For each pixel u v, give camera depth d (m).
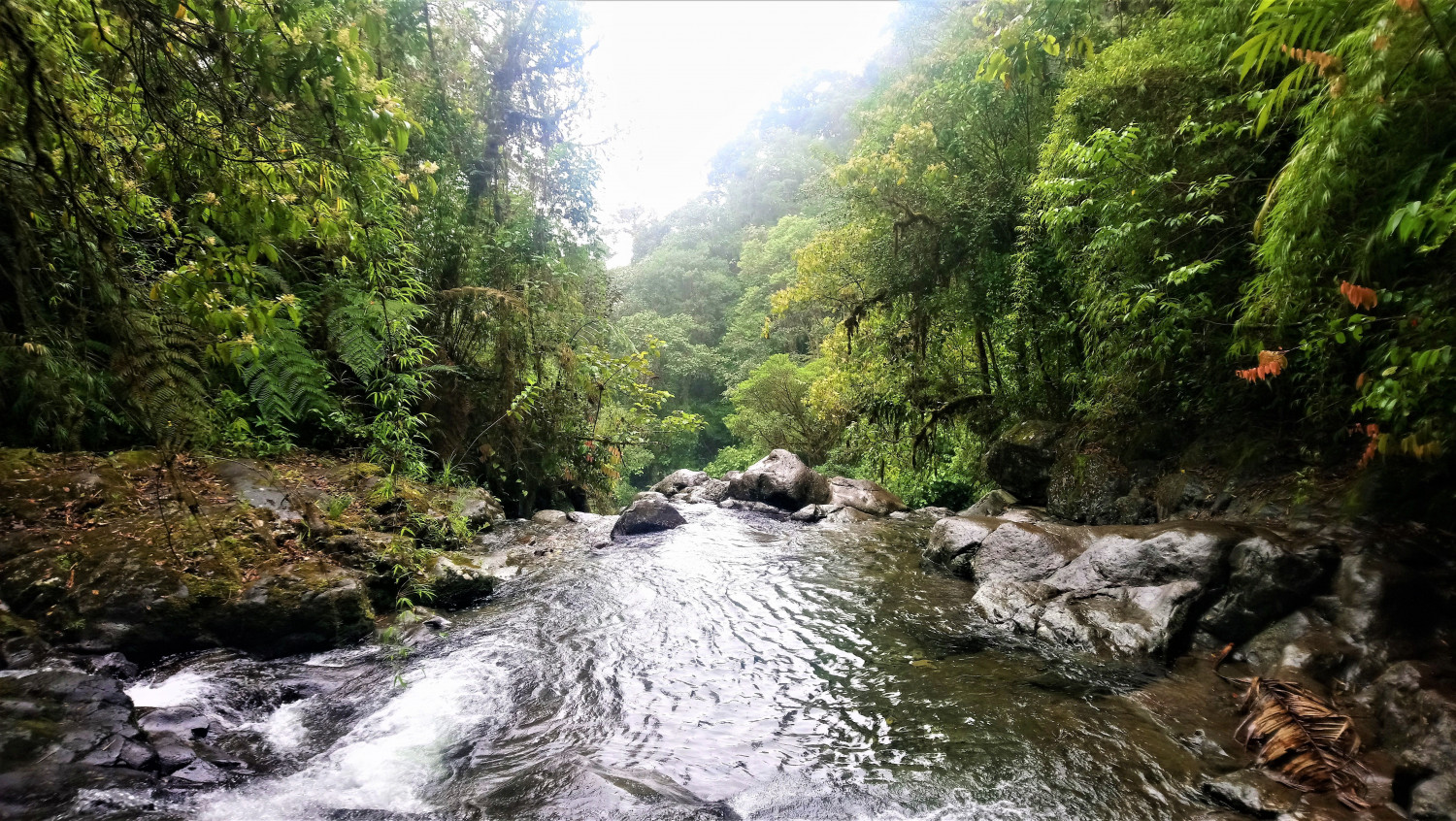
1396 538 4.19
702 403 39.38
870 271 12.12
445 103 9.85
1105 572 5.27
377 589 5.35
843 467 20.22
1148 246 5.69
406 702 3.98
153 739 3.08
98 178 2.50
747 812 2.97
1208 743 3.41
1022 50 3.54
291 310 2.94
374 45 2.42
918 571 7.15
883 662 4.68
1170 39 5.85
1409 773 2.88
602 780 3.10
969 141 10.62
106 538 4.37
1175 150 5.43
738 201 53.94
